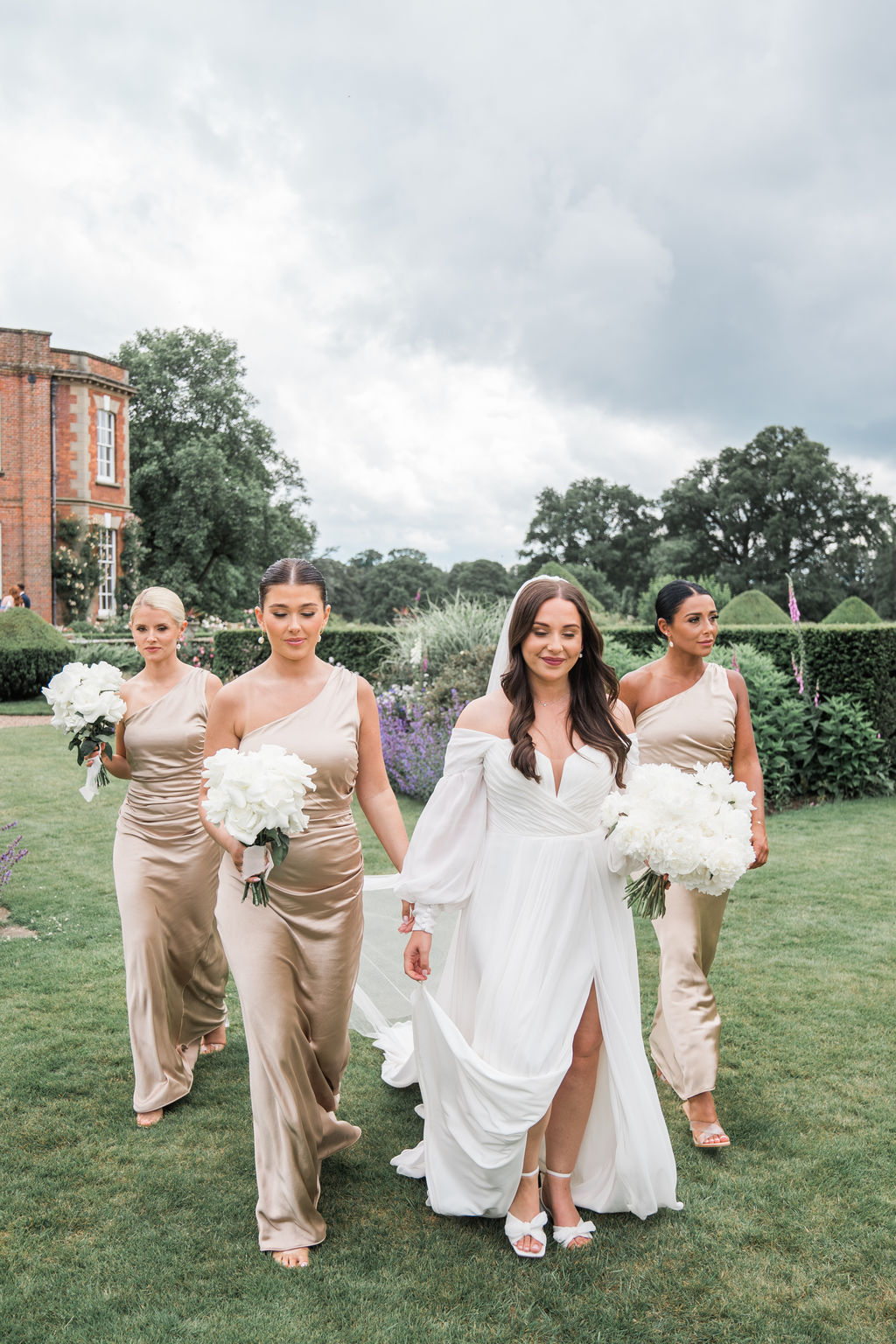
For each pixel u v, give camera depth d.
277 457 43.31
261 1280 2.47
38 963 4.80
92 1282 2.47
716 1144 3.13
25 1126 3.26
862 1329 2.33
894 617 56.03
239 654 15.38
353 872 2.91
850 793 9.36
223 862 2.90
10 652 17.12
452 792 2.76
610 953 2.74
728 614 15.72
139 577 31.36
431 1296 2.43
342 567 76.44
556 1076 2.56
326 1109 3.01
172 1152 3.11
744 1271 2.54
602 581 60.62
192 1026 3.76
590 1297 2.43
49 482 27.30
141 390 40.66
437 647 11.44
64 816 8.38
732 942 5.14
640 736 3.52
